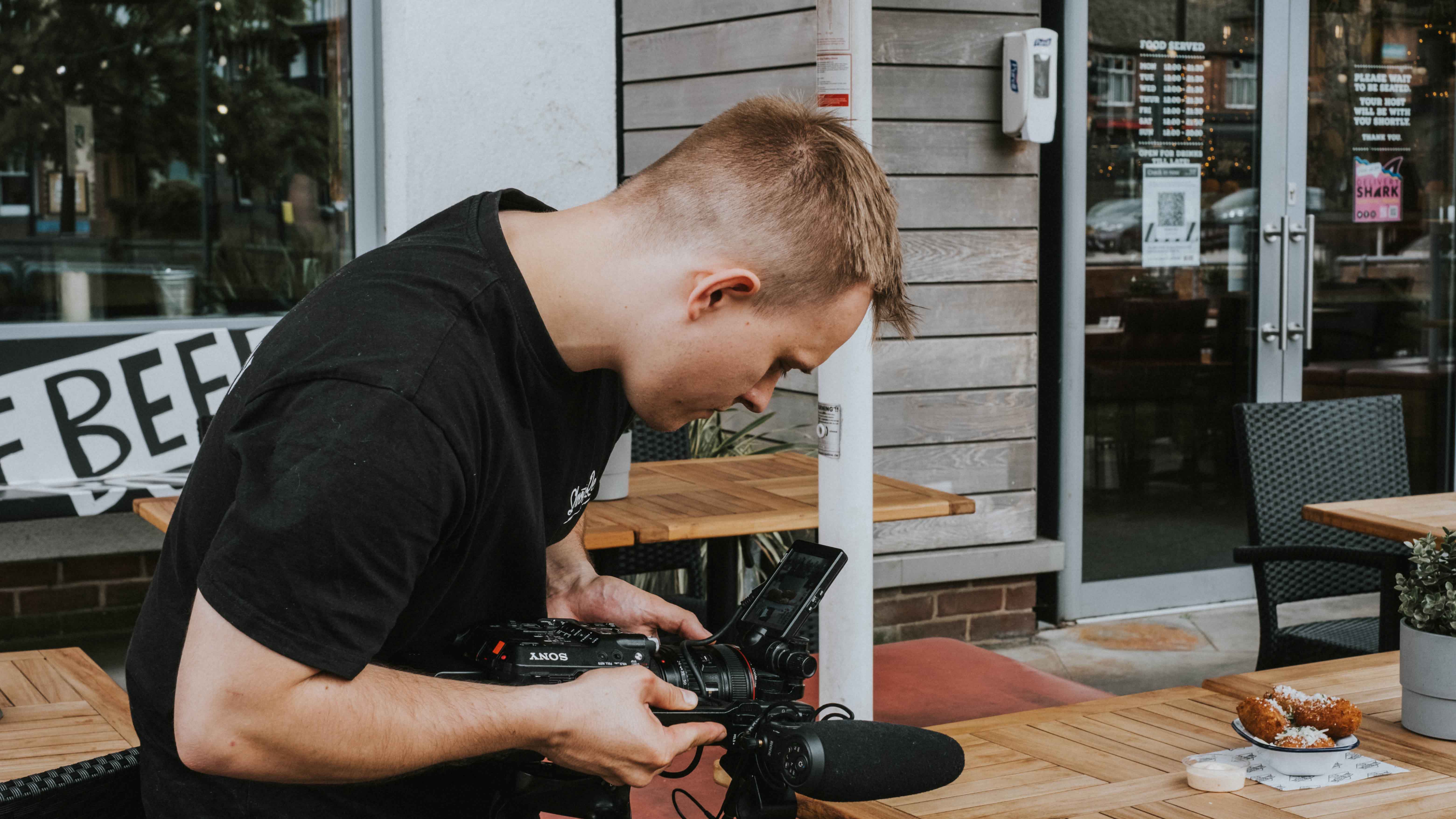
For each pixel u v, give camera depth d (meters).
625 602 1.65
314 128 4.38
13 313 4.20
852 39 2.73
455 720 1.12
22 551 4.33
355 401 1.05
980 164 4.69
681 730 1.26
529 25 4.04
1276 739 1.80
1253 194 5.20
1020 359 4.84
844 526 2.88
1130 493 5.14
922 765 1.32
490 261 1.18
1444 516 3.26
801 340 1.23
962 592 4.86
